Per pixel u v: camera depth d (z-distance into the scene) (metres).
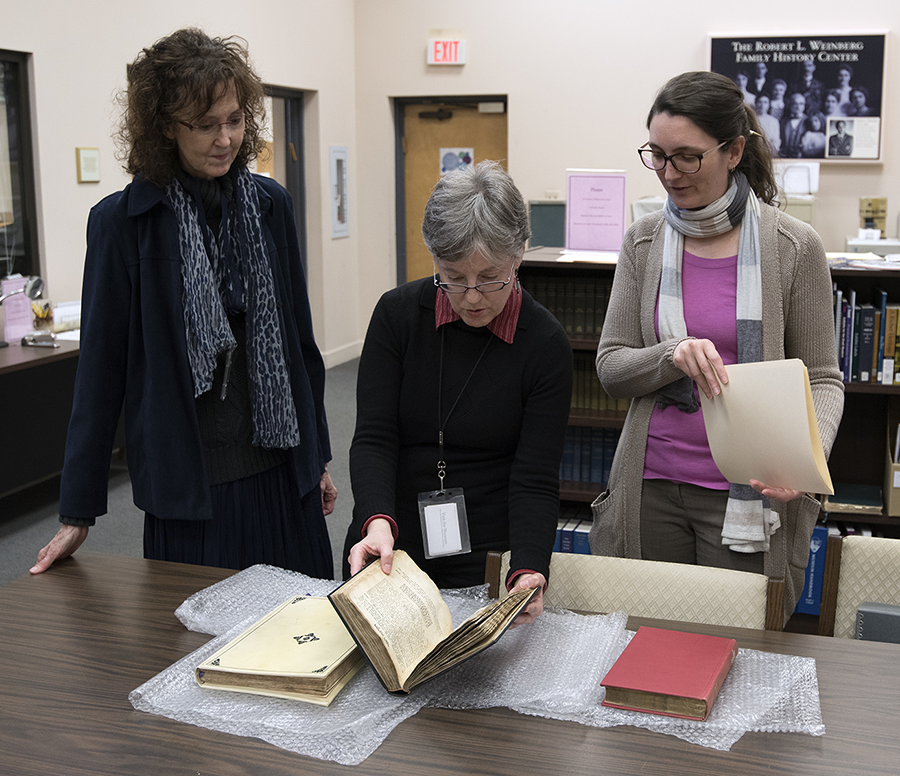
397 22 8.03
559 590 1.79
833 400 1.92
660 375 1.95
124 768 1.15
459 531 1.72
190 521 1.96
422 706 1.29
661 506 2.09
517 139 7.93
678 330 2.00
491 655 1.42
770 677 1.36
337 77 7.89
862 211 6.83
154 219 1.87
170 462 1.89
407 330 1.73
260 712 1.27
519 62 7.82
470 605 1.59
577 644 1.46
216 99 1.76
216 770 1.15
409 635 1.34
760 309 1.95
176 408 1.89
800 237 1.94
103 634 1.52
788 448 1.56
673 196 1.95
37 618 1.58
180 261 1.87
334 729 1.22
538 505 1.65
